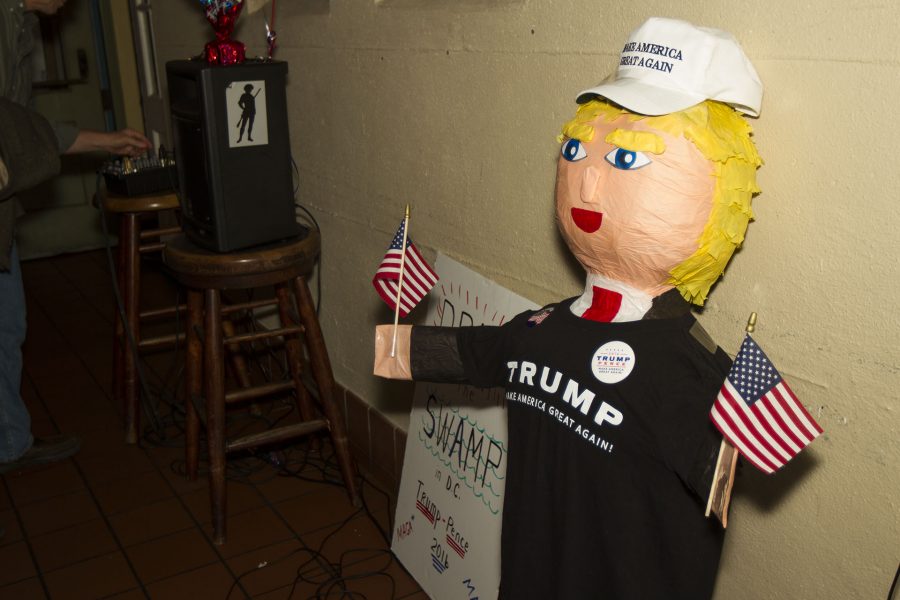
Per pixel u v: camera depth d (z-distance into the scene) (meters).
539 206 1.77
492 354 1.47
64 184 4.87
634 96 1.16
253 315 3.11
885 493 1.26
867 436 1.27
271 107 2.19
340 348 2.72
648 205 1.16
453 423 2.05
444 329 1.56
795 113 1.26
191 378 2.52
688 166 1.15
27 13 2.52
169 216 4.18
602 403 1.25
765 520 1.46
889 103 1.15
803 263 1.30
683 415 1.21
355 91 2.31
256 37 2.76
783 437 1.10
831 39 1.19
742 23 1.30
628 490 1.25
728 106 1.26
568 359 1.30
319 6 2.42
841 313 1.27
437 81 1.99
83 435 2.95
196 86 2.09
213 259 2.17
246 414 3.02
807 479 1.38
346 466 2.47
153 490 2.61
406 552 2.20
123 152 2.73
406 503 2.22
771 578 1.47
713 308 1.47
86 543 2.35
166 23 3.50
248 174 2.19
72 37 4.56
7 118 2.28
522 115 1.76
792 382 1.36
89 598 2.13
